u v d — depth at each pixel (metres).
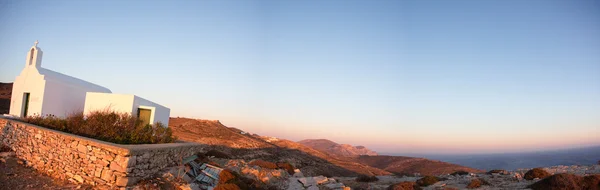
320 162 78.88
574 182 20.77
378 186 29.09
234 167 25.11
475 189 23.97
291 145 102.12
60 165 15.98
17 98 28.72
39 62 28.91
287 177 28.08
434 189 25.72
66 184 14.80
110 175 14.14
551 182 21.42
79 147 15.55
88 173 14.83
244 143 74.94
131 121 20.69
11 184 13.81
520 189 22.30
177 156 19.11
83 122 20.38
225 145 65.12
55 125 20.33
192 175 19.22
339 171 69.50
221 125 96.75
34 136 17.94
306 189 24.67
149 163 15.88
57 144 16.50
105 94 25.81
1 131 20.53
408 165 109.75
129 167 14.30
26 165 17.16
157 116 25.98
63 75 30.67
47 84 27.05
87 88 31.30
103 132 19.11
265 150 74.00
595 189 19.97
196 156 21.94
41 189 13.77
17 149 18.64
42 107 26.61
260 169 26.77
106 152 14.69
